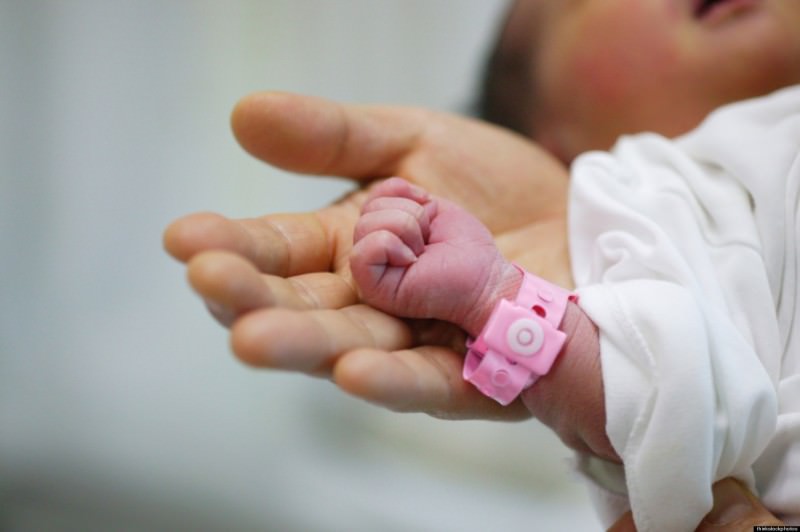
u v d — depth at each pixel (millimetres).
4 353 1268
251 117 699
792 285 626
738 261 633
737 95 946
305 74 1421
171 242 487
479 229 592
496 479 1209
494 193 850
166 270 1319
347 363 451
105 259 1322
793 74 922
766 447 589
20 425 1219
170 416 1244
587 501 1161
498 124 1235
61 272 1314
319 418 1286
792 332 619
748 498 573
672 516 528
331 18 1444
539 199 861
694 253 646
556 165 931
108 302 1312
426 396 503
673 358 513
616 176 764
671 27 977
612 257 661
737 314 617
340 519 1151
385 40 1452
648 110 1008
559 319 553
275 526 1151
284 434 1266
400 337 552
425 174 838
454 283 546
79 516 1164
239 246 508
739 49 924
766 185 659
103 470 1191
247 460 1221
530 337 536
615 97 1035
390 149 817
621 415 532
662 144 780
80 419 1226
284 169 753
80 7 1361
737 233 648
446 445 1247
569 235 750
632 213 678
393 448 1258
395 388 466
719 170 730
